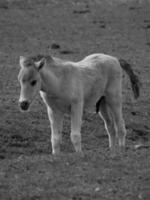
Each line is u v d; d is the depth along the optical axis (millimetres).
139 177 15273
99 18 50344
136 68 35219
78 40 42938
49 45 40656
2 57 36281
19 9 52500
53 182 14977
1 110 24984
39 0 56312
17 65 34094
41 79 17688
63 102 18312
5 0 54969
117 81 20297
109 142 21031
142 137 23969
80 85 18625
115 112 20297
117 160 16734
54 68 18125
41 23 47781
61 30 45844
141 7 54750
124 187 14695
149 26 47531
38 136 22484
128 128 24625
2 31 44375
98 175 15477
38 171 15883
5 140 21719
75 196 14219
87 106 19656
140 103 28375
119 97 20344
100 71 19688
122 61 21266
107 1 57344
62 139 22344
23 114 24672
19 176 15516
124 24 48375
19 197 14148
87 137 22969
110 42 42562
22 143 21578
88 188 14656
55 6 54750
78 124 18438
